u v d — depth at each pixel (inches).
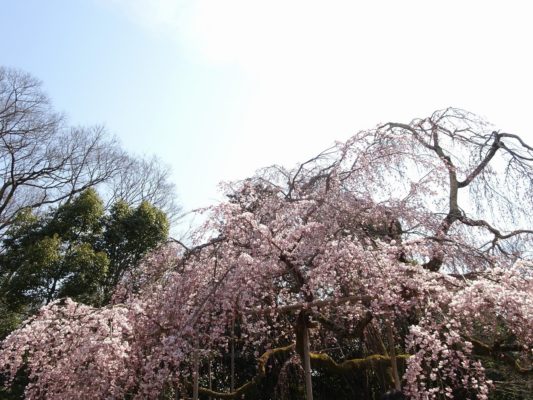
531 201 239.6
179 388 206.2
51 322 190.5
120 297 227.5
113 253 392.5
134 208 438.9
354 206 209.2
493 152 257.1
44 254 352.8
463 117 271.6
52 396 168.2
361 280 173.0
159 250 223.1
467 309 146.3
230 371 293.4
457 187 255.1
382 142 230.4
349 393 271.7
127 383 169.9
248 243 177.8
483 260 208.7
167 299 180.5
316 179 241.6
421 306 159.8
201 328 170.9
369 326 208.4
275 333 240.1
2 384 260.8
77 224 395.9
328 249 172.9
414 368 134.6
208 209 183.3
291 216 198.2
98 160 591.2
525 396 220.5
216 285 168.6
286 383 244.8
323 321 194.2
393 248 174.6
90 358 164.6
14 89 533.6
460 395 180.5
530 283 153.9
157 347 163.0
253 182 238.7
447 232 227.6
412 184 225.3
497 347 182.5
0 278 377.7
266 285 179.9
